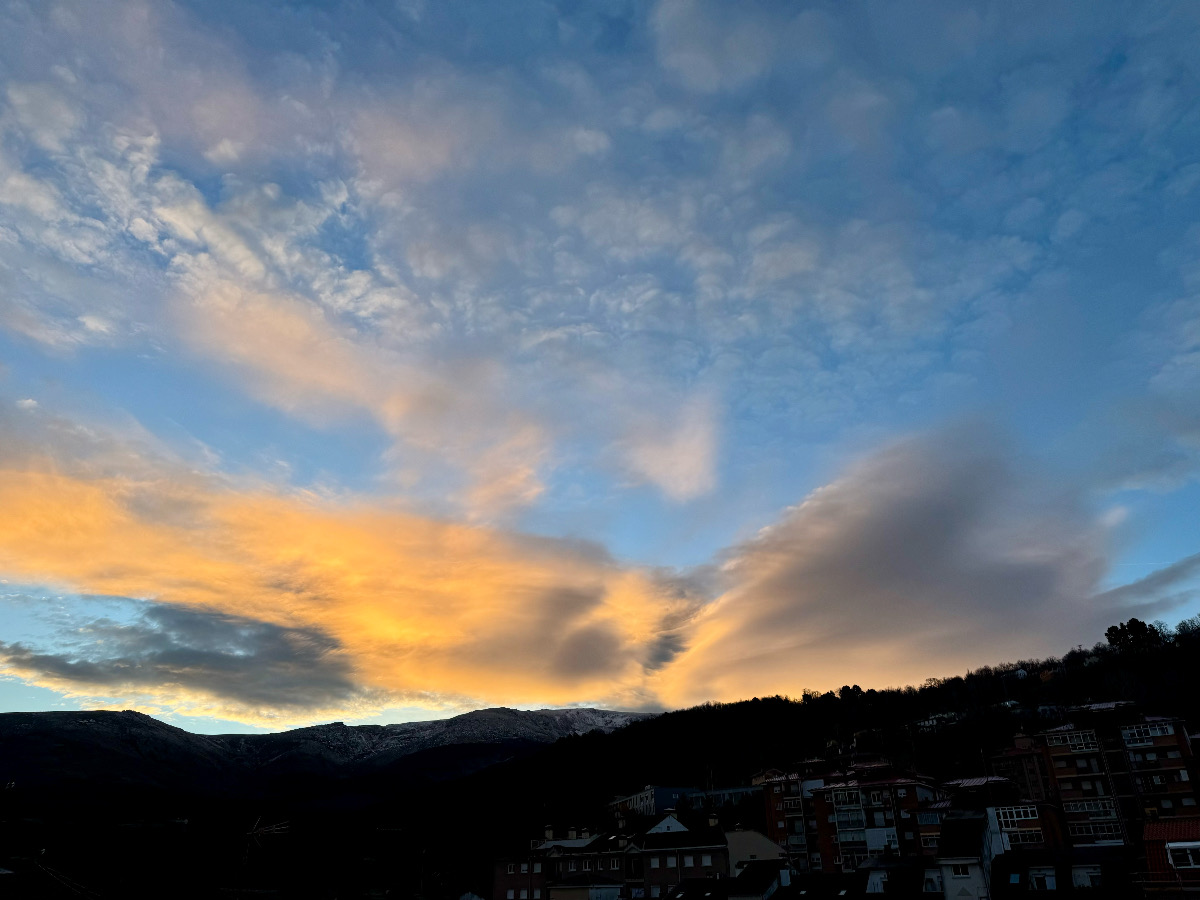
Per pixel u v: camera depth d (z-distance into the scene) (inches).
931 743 7101.4
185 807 6264.8
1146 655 7765.8
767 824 4741.6
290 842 5447.8
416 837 6752.0
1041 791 4542.3
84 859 3292.3
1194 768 3836.1
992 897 3282.5
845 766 4832.7
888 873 3388.3
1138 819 3841.0
